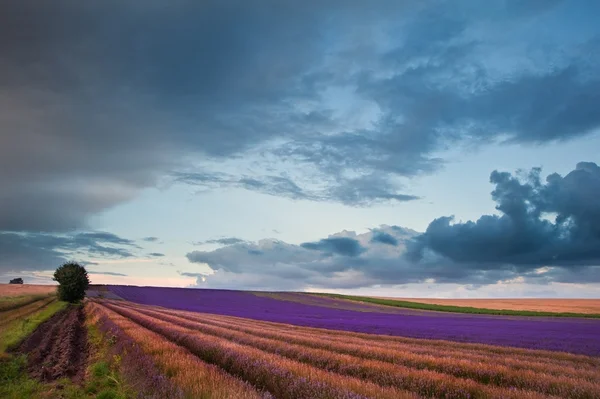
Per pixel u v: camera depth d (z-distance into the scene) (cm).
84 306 5747
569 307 8356
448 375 1235
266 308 6756
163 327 2488
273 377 1145
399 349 1928
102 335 2178
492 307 8375
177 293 8731
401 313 6384
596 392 1091
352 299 8900
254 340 2003
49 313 4038
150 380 1040
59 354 1703
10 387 1075
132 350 1476
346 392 941
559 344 2550
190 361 1266
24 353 1683
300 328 3294
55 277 6331
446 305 8344
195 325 2838
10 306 4756
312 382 1045
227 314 5353
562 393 1125
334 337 2434
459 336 2989
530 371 1349
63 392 1059
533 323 4572
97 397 977
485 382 1316
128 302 7262
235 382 1033
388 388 1046
